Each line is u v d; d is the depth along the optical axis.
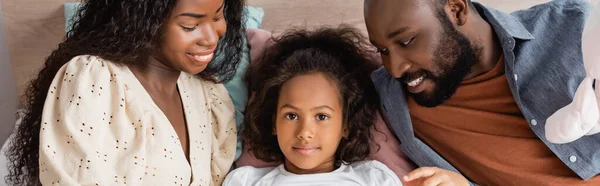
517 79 1.00
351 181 1.05
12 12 1.36
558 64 0.99
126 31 0.83
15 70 1.41
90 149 0.80
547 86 0.99
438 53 0.94
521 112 1.02
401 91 1.08
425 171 0.96
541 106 1.00
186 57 0.86
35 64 1.40
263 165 1.13
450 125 1.06
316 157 1.04
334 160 1.11
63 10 1.36
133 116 0.86
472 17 0.98
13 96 1.43
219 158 1.05
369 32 0.94
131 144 0.85
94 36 0.86
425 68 0.95
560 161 1.01
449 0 0.93
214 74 1.06
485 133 1.04
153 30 0.82
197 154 0.95
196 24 0.84
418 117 1.09
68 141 0.80
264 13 1.39
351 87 1.08
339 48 1.15
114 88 0.85
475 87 1.02
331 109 1.03
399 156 1.14
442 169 0.98
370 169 1.07
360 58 1.16
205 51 0.86
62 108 0.81
